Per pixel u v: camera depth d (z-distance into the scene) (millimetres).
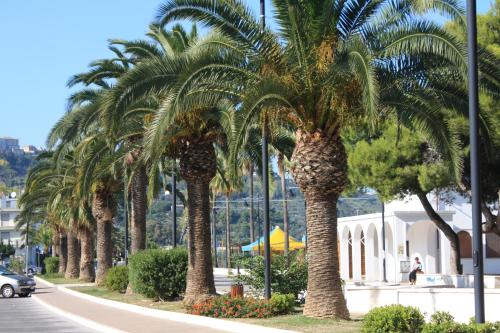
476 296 13961
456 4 16953
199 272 25625
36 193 58750
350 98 18906
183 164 25906
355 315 23156
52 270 84250
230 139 22281
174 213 35375
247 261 25938
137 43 28797
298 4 18922
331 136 19734
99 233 44500
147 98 24594
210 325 19812
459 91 19500
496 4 27797
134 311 25938
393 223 50000
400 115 19672
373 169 30734
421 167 29828
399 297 22625
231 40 19406
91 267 57938
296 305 24875
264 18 22031
